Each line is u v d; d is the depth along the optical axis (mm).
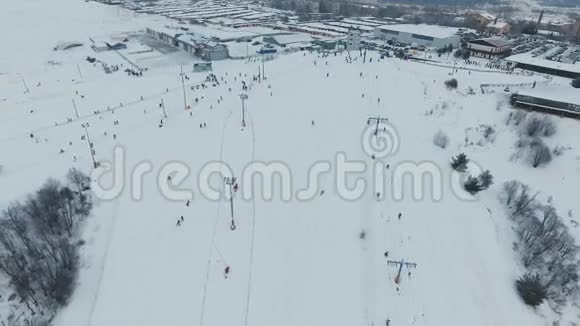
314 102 99312
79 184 62844
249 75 127062
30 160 70875
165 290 44750
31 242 51000
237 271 47156
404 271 48375
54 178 63625
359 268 48500
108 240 52531
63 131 83562
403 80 115312
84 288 45719
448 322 42688
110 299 44031
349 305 43750
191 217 56094
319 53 152625
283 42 180750
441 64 134500
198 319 41406
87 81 125938
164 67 145250
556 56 145875
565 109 89562
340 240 52688
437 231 55656
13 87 118188
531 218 59062
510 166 75938
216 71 136125
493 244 54594
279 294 44562
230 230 53562
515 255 53688
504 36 196875
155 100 103812
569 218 63312
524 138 83125
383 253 51000
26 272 47031
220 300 43531
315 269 48062
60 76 132250
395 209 59375
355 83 113250
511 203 63688
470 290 46875
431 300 45000
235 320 41406
